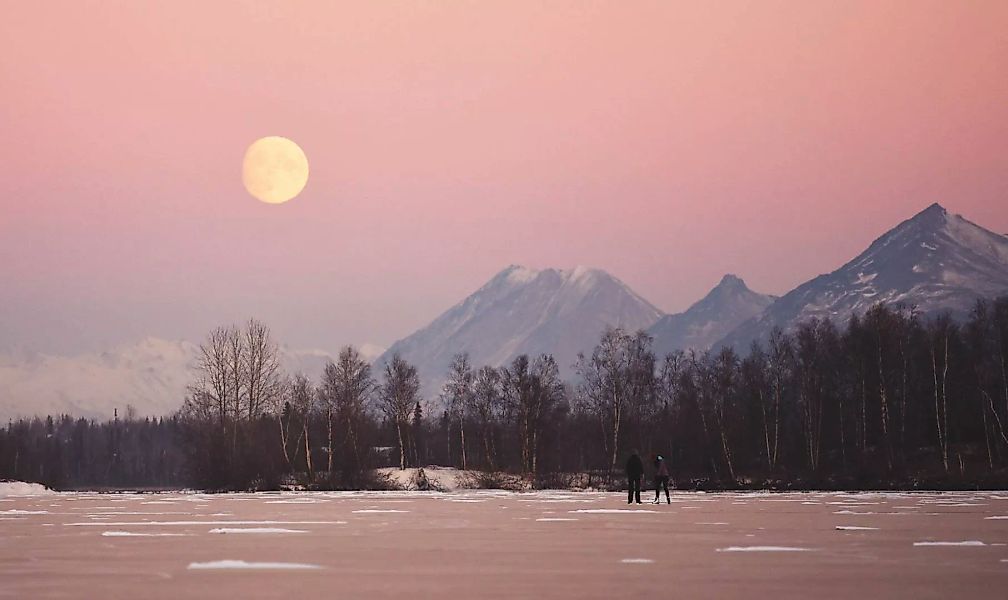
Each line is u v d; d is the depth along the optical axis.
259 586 24.64
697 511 63.09
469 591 23.64
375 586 24.62
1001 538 38.78
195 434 148.00
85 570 28.22
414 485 139.00
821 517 55.03
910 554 32.16
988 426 151.12
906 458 147.88
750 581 25.33
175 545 36.75
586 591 23.55
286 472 145.50
